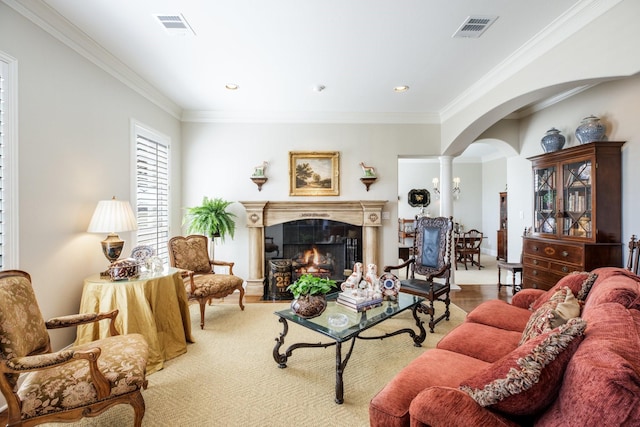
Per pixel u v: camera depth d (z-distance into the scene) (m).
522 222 4.80
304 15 2.28
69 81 2.47
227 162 4.60
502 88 3.19
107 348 1.80
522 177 4.78
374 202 4.48
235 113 4.54
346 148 4.67
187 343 2.83
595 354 0.90
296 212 4.58
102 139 2.85
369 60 2.99
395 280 2.80
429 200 8.52
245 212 4.62
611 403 0.74
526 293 2.48
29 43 2.13
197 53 2.84
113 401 1.58
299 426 1.76
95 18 2.30
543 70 2.65
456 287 4.64
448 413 1.04
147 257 2.93
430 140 4.70
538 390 0.96
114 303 2.31
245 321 3.40
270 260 4.62
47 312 2.27
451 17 2.32
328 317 2.35
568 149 3.34
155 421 1.79
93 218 2.54
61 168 2.40
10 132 2.00
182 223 4.34
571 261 3.22
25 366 1.38
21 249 2.07
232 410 1.89
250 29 2.46
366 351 2.68
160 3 2.13
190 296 3.11
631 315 1.15
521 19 2.35
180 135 4.52
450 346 1.82
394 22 2.37
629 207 3.00
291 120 4.62
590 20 2.21
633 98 2.99
